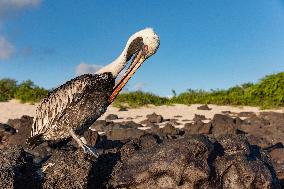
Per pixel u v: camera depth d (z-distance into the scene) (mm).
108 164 1354
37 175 1276
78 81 1276
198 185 1265
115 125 2961
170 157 1274
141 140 1478
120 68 1315
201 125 2660
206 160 1290
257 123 3188
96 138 2023
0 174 1190
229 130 2646
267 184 1338
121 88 1321
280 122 3316
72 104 1281
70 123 1296
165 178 1272
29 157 1357
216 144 1375
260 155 1440
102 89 1296
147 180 1285
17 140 2150
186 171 1258
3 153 1266
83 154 1297
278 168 1807
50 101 1312
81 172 1276
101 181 1328
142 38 1302
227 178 1321
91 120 1313
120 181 1306
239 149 1370
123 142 1638
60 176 1272
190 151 1276
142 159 1315
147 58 1313
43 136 1334
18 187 1221
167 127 2627
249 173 1323
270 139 2584
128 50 1311
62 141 1566
